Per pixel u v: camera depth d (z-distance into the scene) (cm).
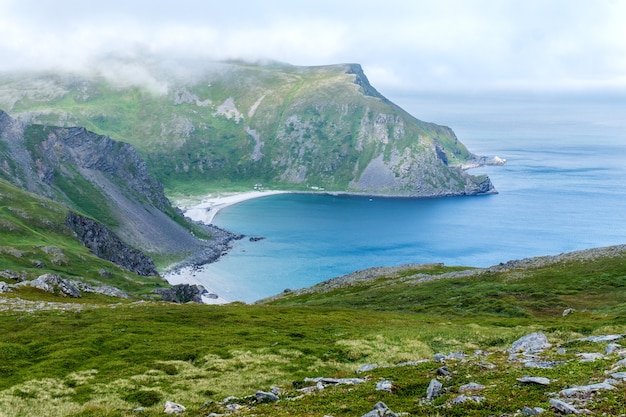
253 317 8144
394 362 4766
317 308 9756
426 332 5972
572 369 2852
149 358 5334
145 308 8800
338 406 2875
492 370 3192
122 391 4200
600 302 8306
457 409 2431
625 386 2322
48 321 7144
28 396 4122
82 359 5341
